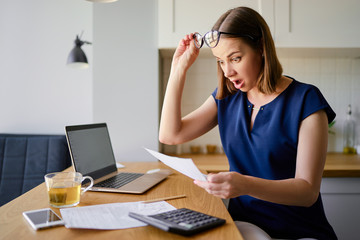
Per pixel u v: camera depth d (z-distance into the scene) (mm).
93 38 2057
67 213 804
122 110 2068
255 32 974
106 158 1445
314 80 2475
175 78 1162
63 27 2408
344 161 2055
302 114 973
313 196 858
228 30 947
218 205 914
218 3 2043
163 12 2045
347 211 1843
